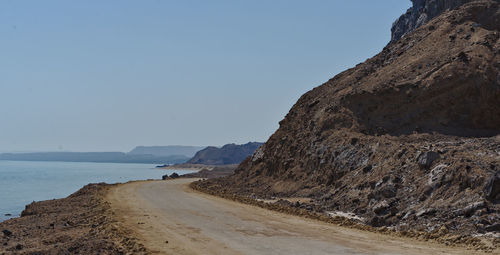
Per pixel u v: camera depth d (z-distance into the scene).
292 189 39.53
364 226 21.94
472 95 37.28
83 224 22.84
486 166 22.61
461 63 38.75
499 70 37.38
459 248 16.38
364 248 16.47
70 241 17.58
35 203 38.53
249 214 27.22
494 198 20.33
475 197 20.94
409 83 39.81
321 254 15.39
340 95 46.00
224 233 20.11
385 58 49.94
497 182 20.44
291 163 45.16
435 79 38.59
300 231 20.70
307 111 50.00
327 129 42.25
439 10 58.00
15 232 22.11
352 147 36.34
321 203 30.70
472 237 17.84
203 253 15.71
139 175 156.25
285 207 29.75
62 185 99.56
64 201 38.06
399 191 25.75
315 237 19.03
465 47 41.03
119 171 198.88
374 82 43.75
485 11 46.09
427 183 24.33
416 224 21.31
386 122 39.12
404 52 47.69
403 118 38.66
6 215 46.97
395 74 42.94
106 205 31.23
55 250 15.42
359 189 29.44
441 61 40.66
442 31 45.50
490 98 36.62
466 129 36.41
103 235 18.52
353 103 42.16
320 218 24.94
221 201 35.91
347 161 35.38
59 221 25.20
